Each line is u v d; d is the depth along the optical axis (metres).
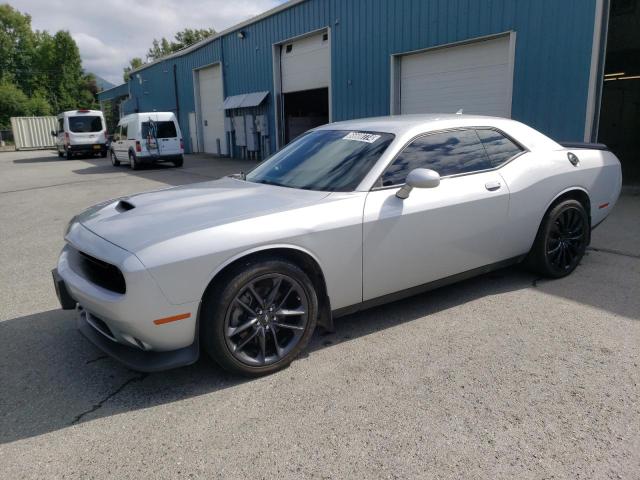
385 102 12.46
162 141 17.50
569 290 4.27
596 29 8.16
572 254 4.59
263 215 2.93
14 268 5.63
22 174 17.75
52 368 3.24
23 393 2.94
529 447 2.30
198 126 24.48
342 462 2.24
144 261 2.56
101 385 3.01
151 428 2.56
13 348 3.54
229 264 2.79
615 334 3.42
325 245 3.05
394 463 2.22
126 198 3.62
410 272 3.49
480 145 3.95
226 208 3.06
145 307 2.58
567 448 2.28
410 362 3.12
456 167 3.73
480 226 3.77
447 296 4.20
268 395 2.81
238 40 19.17
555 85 8.85
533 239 4.25
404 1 11.42
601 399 2.66
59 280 3.16
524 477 2.11
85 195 11.61
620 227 6.48
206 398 2.81
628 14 14.23
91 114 24.50
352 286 3.25
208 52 21.91
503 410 2.59
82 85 68.19
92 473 2.24
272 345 3.05
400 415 2.57
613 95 21.38
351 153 3.60
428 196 3.48
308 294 3.06
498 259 4.04
